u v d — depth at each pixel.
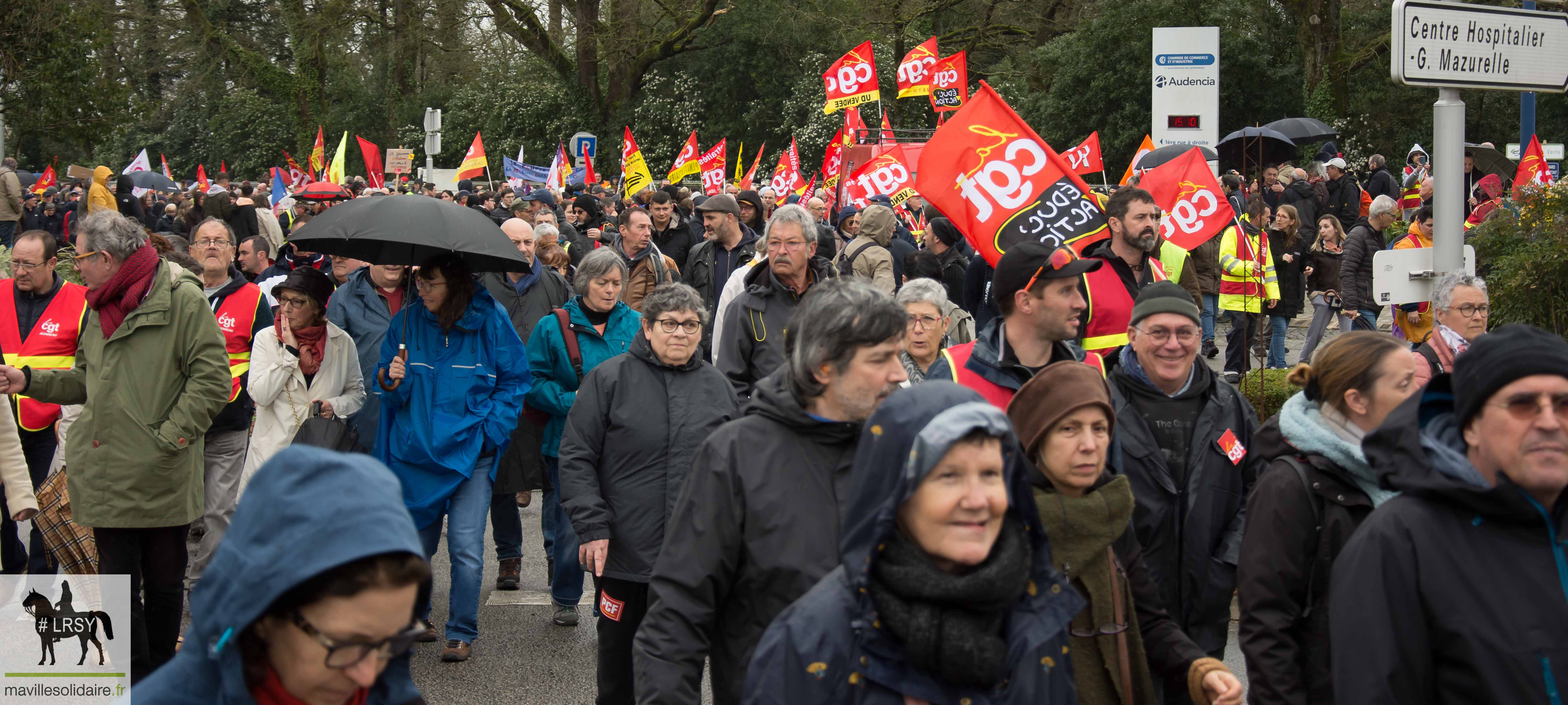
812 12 36.44
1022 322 3.58
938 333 4.85
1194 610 3.64
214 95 52.16
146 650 4.88
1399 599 2.28
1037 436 2.87
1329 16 24.92
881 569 2.04
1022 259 3.52
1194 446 3.65
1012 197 5.34
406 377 5.27
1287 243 11.79
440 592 6.46
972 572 2.02
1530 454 2.18
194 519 4.84
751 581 2.86
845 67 16.89
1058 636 2.26
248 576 1.53
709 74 38.56
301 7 38.59
